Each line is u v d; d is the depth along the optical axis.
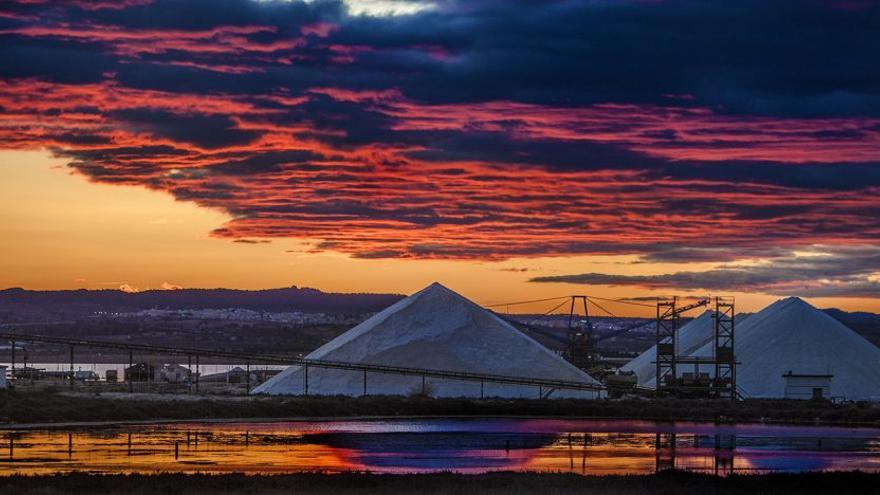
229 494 81.94
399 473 100.62
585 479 91.94
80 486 84.50
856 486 91.81
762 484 91.31
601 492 84.75
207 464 108.81
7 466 105.12
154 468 104.75
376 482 88.81
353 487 86.19
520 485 87.88
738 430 164.25
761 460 120.00
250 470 104.81
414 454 123.06
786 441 144.25
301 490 84.56
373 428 163.25
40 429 151.75
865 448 135.00
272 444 132.38
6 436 138.88
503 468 110.00
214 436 142.75
